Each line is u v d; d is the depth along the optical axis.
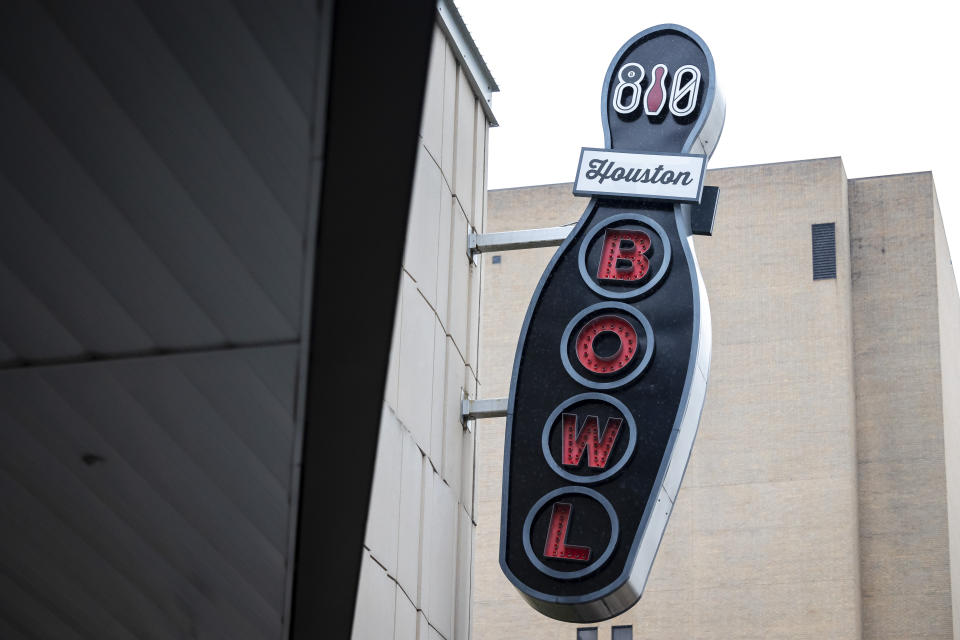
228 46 7.82
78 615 10.84
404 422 19.70
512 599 60.47
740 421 60.81
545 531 21.44
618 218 24.03
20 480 9.80
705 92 25.27
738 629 57.62
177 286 8.68
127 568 10.32
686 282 23.08
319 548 9.65
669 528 59.94
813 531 58.44
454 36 24.22
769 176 63.84
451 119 24.02
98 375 9.17
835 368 60.59
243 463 9.38
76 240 8.55
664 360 22.42
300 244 8.45
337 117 8.06
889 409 61.47
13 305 8.88
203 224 8.42
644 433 21.83
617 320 22.89
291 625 10.10
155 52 7.87
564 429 22.12
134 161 8.23
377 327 8.77
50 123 8.16
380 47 7.90
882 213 64.25
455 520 22.52
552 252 65.12
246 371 9.00
